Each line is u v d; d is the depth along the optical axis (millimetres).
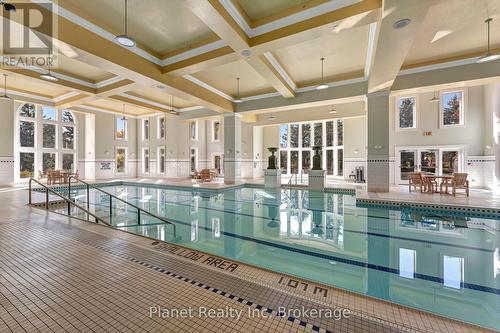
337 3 3832
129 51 5320
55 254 2703
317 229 4781
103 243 3061
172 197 8367
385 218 5359
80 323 1588
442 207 5531
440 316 1639
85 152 12344
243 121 12484
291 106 8891
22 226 3754
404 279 2779
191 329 1531
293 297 1896
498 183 7457
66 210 6176
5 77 7516
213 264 2539
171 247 3002
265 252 3652
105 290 1979
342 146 12500
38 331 1519
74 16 4219
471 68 6062
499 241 3902
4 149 9078
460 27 4707
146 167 14602
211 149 15133
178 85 6930
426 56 6164
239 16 4121
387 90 7031
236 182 10500
